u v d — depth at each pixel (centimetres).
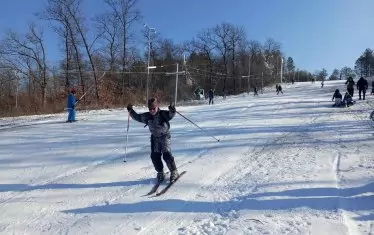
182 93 5966
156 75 6594
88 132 1534
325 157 932
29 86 4212
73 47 4481
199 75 7488
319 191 675
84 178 828
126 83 5091
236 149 1076
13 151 1161
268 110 2191
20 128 1762
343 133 1273
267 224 551
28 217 616
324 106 2291
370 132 1270
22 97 3697
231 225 555
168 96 5566
